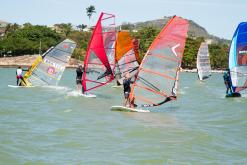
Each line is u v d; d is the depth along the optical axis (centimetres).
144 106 7506
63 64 11581
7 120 6234
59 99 9106
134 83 7544
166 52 7394
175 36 7350
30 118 6494
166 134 5388
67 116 6775
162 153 4422
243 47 9844
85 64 9588
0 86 11919
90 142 4875
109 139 5047
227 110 8019
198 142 4981
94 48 9475
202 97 10850
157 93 7450
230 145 4903
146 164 4009
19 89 11075
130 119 6556
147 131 5553
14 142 4762
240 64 9962
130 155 4322
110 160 4112
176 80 7375
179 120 6638
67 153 4353
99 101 8950
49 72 11712
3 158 4097
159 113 7400
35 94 9962
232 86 10169
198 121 6631
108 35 9831
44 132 5388
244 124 6406
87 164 3953
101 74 9644
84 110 7500
